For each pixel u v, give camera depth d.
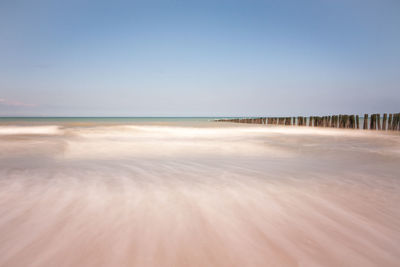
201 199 2.01
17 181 2.46
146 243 1.33
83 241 1.32
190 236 1.41
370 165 3.57
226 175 2.85
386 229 1.53
